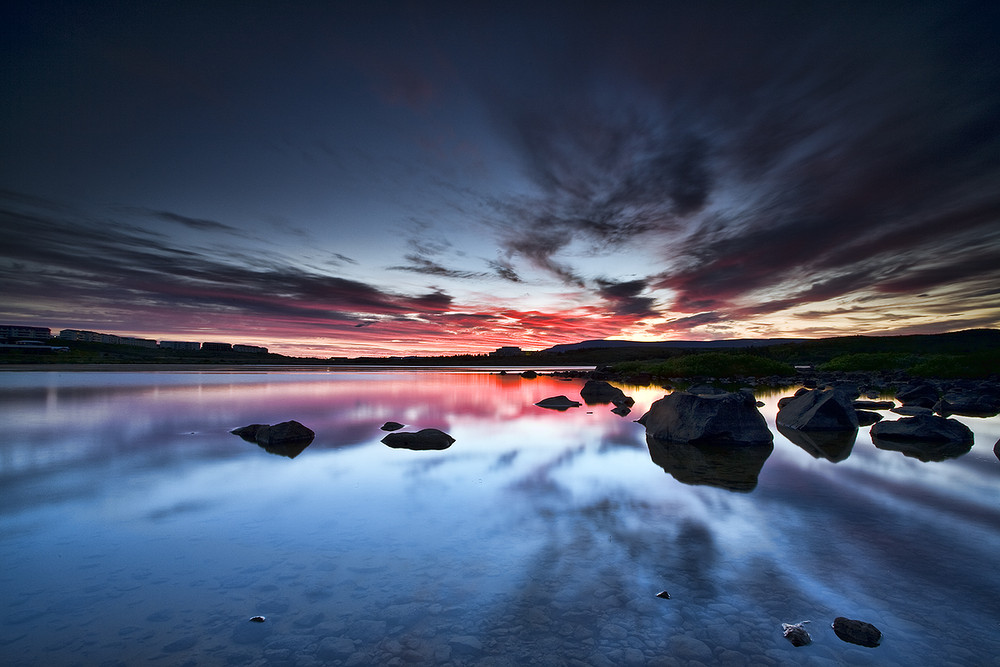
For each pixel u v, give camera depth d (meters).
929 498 6.88
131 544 5.20
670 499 6.86
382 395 24.70
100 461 9.19
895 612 3.83
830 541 5.27
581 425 14.61
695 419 11.70
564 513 6.24
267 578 4.42
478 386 33.38
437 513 6.24
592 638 3.49
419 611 3.85
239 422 14.38
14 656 3.24
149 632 3.55
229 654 3.29
